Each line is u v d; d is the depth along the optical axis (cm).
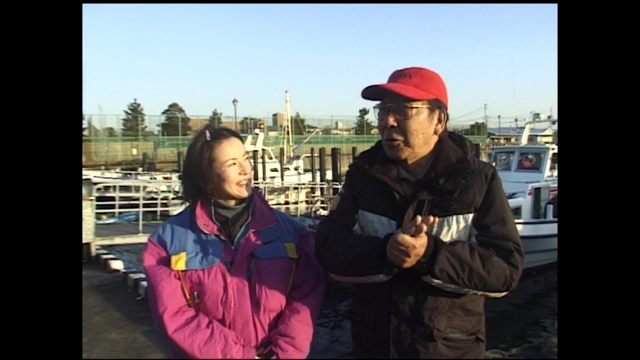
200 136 168
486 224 167
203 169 164
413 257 153
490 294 161
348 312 181
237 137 171
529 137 758
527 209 657
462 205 165
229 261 163
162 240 168
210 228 165
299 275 174
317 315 173
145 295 187
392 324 167
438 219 166
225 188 164
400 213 170
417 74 172
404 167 175
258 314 160
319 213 429
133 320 170
